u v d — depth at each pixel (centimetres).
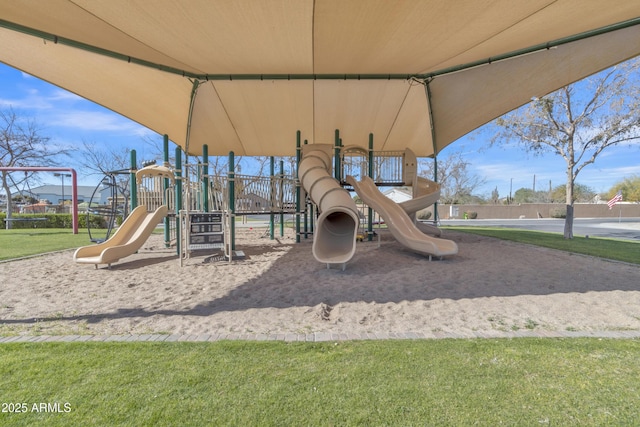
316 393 217
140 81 834
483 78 855
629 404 208
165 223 984
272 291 486
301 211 1087
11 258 772
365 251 824
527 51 647
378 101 1059
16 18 428
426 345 292
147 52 592
